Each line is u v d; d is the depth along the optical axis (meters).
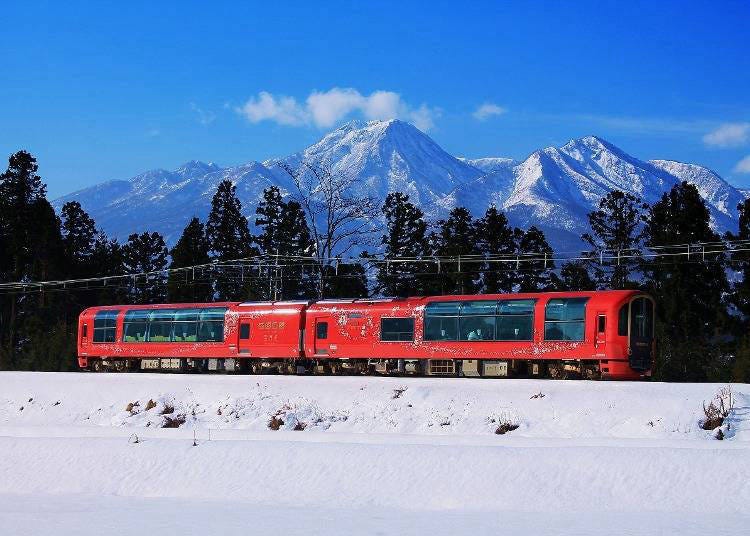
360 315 50.25
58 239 91.69
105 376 52.59
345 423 40.59
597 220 77.50
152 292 96.06
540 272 77.62
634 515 23.19
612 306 42.59
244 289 83.81
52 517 24.02
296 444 30.30
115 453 31.02
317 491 27.09
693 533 20.53
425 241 81.50
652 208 71.62
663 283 66.62
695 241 67.06
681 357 53.78
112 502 26.84
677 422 34.88
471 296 47.06
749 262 66.38
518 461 26.66
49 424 48.06
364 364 50.59
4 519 23.73
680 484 24.83
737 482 24.52
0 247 91.38
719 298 66.81
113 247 101.31
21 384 54.25
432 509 24.97
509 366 45.53
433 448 28.34
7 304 91.12
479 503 25.27
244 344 54.47
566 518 22.94
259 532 21.30
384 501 25.98
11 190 93.06
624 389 37.62
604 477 25.48
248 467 28.89
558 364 44.56
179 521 23.14
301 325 52.44
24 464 31.20
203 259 88.38
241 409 43.94
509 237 79.31
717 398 35.84
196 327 56.66
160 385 49.59
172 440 32.31
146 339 58.94
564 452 26.94
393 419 39.94
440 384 41.97
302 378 46.47
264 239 86.62
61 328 74.62
